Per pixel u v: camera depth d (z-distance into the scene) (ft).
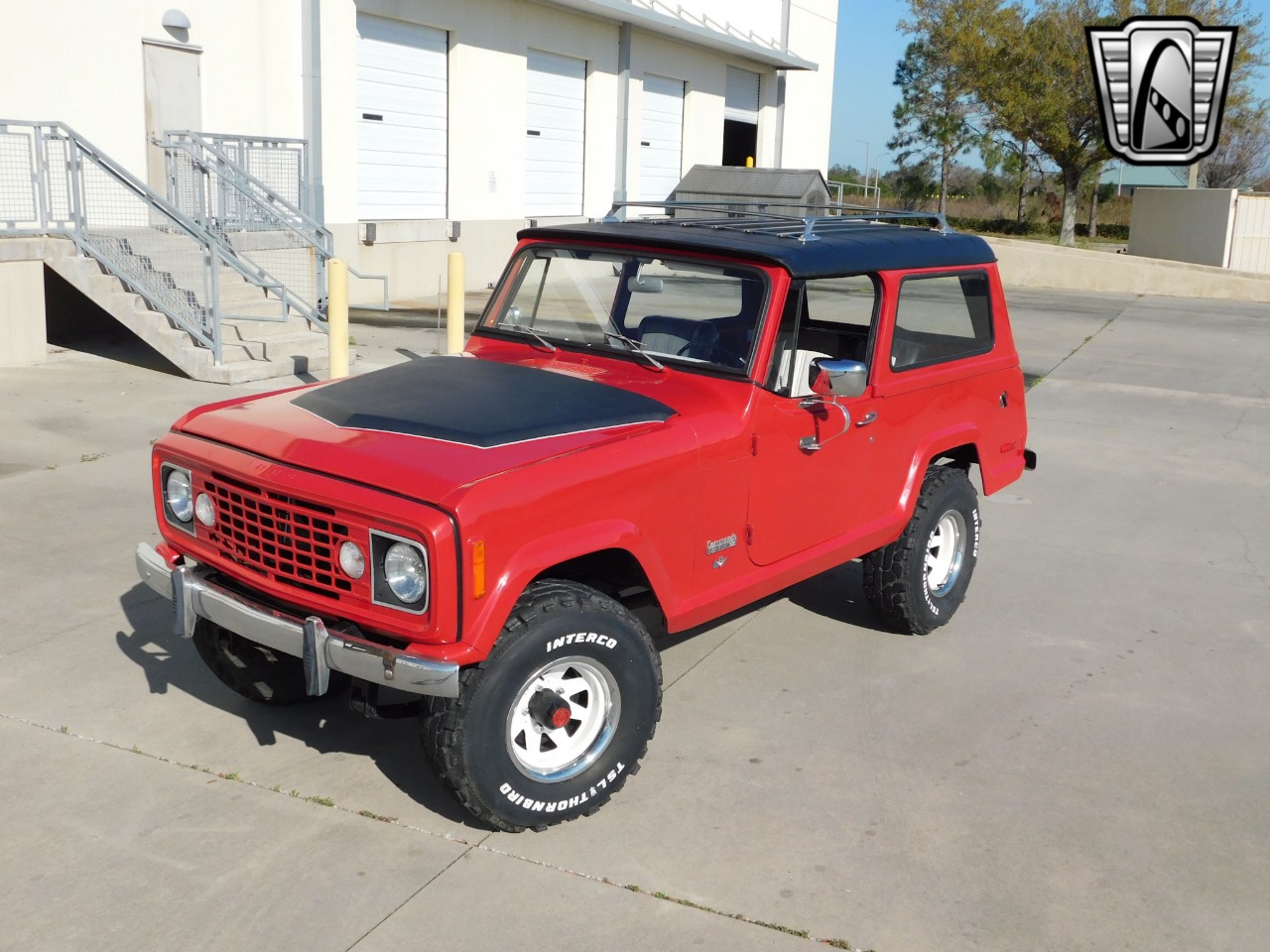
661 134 85.15
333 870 11.67
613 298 15.52
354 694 12.46
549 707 12.01
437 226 62.54
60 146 42.57
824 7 106.63
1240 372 47.83
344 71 54.95
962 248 17.99
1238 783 14.24
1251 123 150.00
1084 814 13.35
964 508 18.62
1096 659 17.98
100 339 42.70
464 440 12.14
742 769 14.11
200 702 15.35
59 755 13.75
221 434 13.10
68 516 22.48
